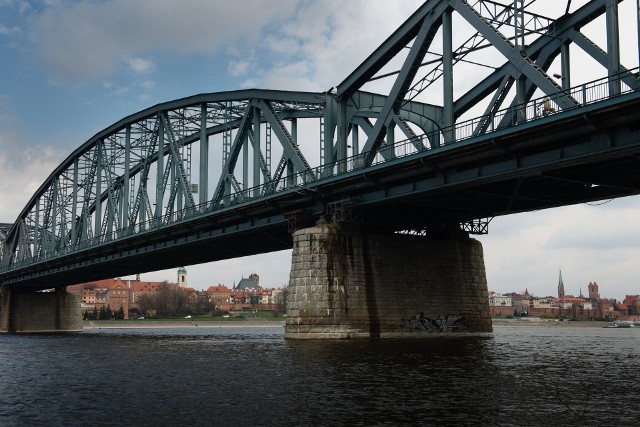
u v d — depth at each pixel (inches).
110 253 3467.0
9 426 748.0
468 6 1723.7
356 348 1622.8
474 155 1605.6
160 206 3006.9
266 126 2522.1
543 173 1617.9
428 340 1924.2
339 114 2174.0
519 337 3041.3
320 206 2106.3
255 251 2979.8
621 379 1077.1
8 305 4581.7
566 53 1642.5
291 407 828.6
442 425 719.7
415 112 2094.0
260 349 1743.4
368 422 737.6
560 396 896.9
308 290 1911.9
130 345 2229.3
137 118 3282.5
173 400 898.7
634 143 1327.5
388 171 1822.1
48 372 1291.8
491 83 1946.4
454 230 2230.6
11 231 5236.2
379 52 2011.6
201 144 2822.3
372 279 1991.9
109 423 758.5
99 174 3695.9
